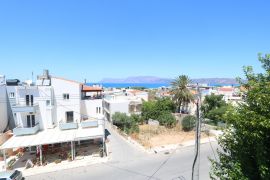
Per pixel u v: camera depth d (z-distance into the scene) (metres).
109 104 52.12
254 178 7.61
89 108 37.41
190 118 43.97
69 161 27.20
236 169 7.84
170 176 22.41
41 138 27.89
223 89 80.94
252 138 6.97
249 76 7.98
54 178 22.67
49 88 32.91
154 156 28.83
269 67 7.74
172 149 31.81
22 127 30.53
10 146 25.06
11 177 19.91
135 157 28.42
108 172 23.81
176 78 55.19
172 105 55.62
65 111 34.62
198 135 13.39
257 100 6.89
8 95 36.78
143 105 54.44
